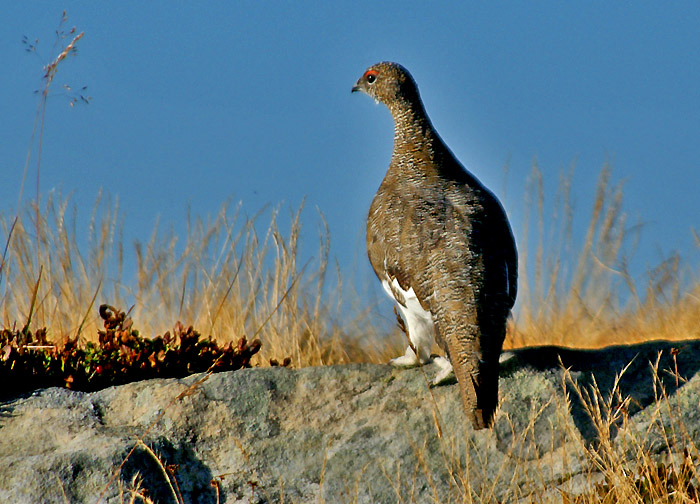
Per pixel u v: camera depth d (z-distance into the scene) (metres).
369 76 12.97
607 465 9.59
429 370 11.45
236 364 12.49
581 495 9.67
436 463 10.34
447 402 10.91
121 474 9.84
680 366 11.26
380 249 11.09
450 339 9.94
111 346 12.27
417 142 12.25
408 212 10.98
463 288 10.04
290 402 11.08
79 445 10.25
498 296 10.06
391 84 12.59
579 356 11.55
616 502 9.58
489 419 9.49
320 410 10.97
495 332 9.88
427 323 10.98
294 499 10.07
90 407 10.98
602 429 9.67
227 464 10.38
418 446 10.50
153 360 12.10
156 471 10.09
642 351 11.59
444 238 10.47
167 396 11.04
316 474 10.29
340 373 11.47
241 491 10.09
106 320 12.80
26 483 9.65
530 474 10.13
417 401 10.99
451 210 10.88
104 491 9.41
